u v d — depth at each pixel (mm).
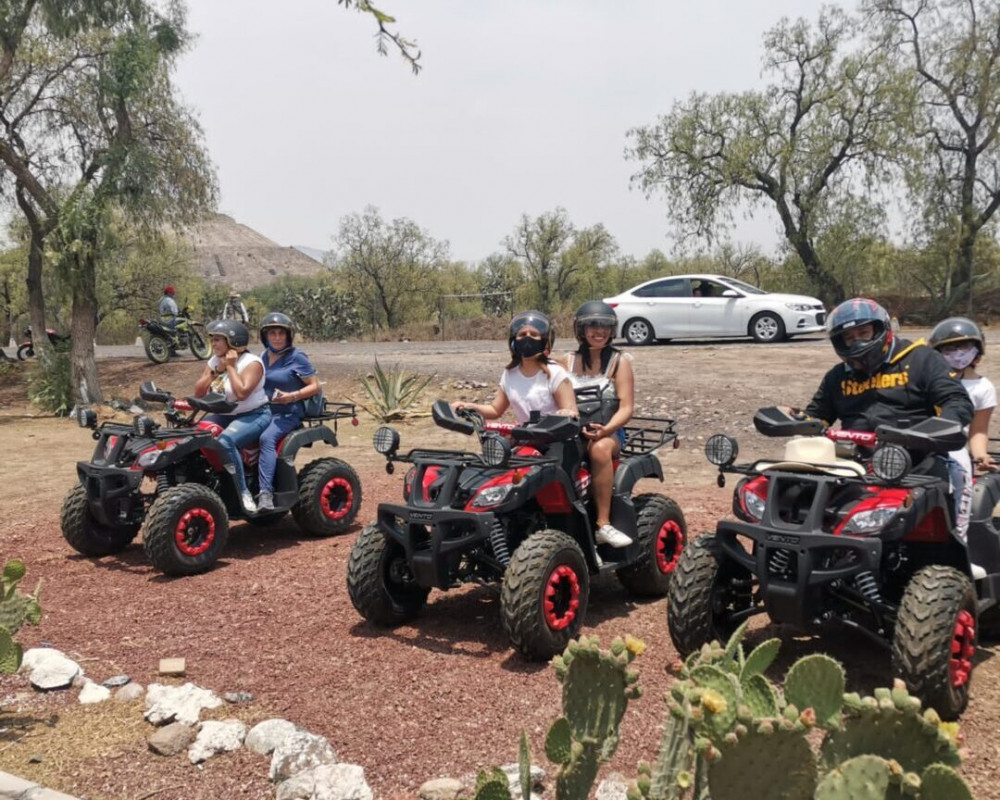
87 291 20188
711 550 4852
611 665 2547
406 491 5676
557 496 5613
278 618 6047
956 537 4699
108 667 5273
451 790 3664
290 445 8070
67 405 20047
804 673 2256
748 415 12820
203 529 7312
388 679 4930
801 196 34281
